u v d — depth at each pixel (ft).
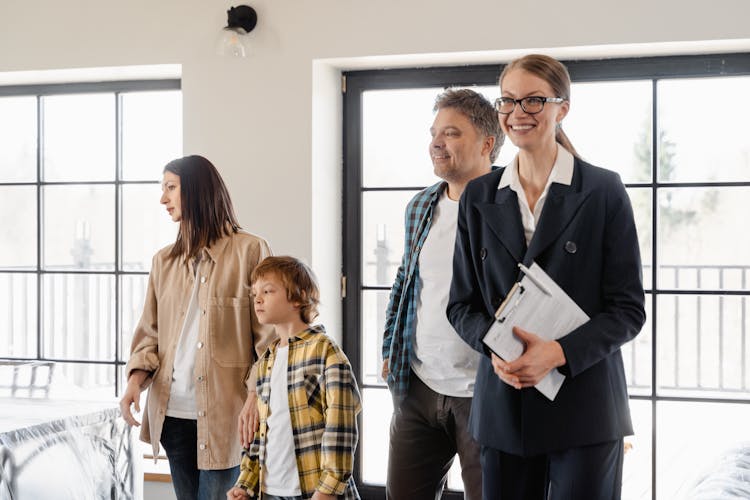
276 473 7.00
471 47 10.13
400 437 7.57
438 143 7.21
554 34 9.89
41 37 11.55
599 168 5.39
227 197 8.04
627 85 10.53
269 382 7.14
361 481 11.48
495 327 5.08
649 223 10.52
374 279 11.44
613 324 5.08
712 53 10.18
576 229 5.20
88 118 12.46
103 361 12.68
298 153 10.68
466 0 10.13
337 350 7.04
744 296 10.30
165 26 11.12
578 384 5.16
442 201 7.43
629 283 5.19
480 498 7.07
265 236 10.78
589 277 5.22
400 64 10.97
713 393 10.44
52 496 6.89
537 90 5.24
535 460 5.40
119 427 8.05
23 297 12.86
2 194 12.79
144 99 12.26
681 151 10.42
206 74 10.98
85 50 11.40
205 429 7.59
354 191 11.41
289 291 7.12
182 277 7.93
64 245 12.67
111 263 12.54
